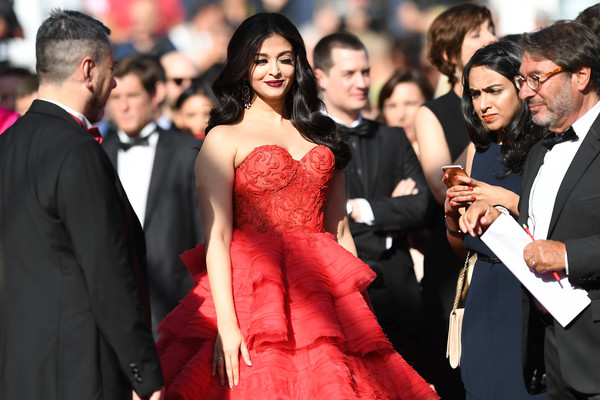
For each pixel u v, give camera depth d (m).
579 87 12.02
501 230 12.43
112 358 10.90
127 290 10.66
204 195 13.30
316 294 13.11
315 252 13.51
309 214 13.66
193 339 13.08
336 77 18.78
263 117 13.97
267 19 13.66
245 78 13.81
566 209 12.09
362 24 36.66
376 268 17.72
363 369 13.11
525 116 13.87
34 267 10.79
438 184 17.11
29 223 10.81
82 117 11.45
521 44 12.38
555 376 12.67
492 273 14.03
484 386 13.92
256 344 12.65
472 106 14.66
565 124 12.31
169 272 19.39
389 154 18.72
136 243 11.69
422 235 19.66
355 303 13.37
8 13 30.72
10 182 11.03
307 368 12.79
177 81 27.20
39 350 10.67
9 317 10.82
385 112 23.83
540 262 11.85
